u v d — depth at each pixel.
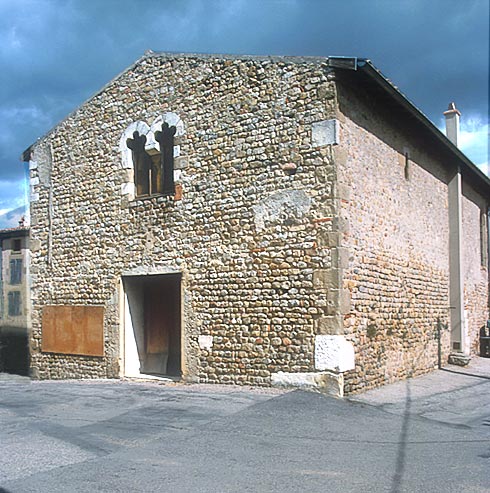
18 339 15.89
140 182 11.25
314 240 8.63
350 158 8.93
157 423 6.79
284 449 5.75
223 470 5.04
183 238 10.14
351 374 8.56
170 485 4.64
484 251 16.52
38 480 4.75
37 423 6.95
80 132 12.09
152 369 11.21
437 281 12.49
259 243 9.20
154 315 11.33
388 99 9.55
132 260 10.90
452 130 15.64
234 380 9.29
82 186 11.92
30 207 12.82
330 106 8.65
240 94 9.64
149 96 10.95
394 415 7.65
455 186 13.51
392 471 5.09
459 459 5.53
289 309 8.79
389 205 10.26
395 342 10.19
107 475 4.88
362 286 9.05
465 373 11.77
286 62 9.13
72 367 11.70
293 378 8.63
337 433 6.50
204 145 10.02
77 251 11.84
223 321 9.49
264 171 9.24
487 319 16.14
